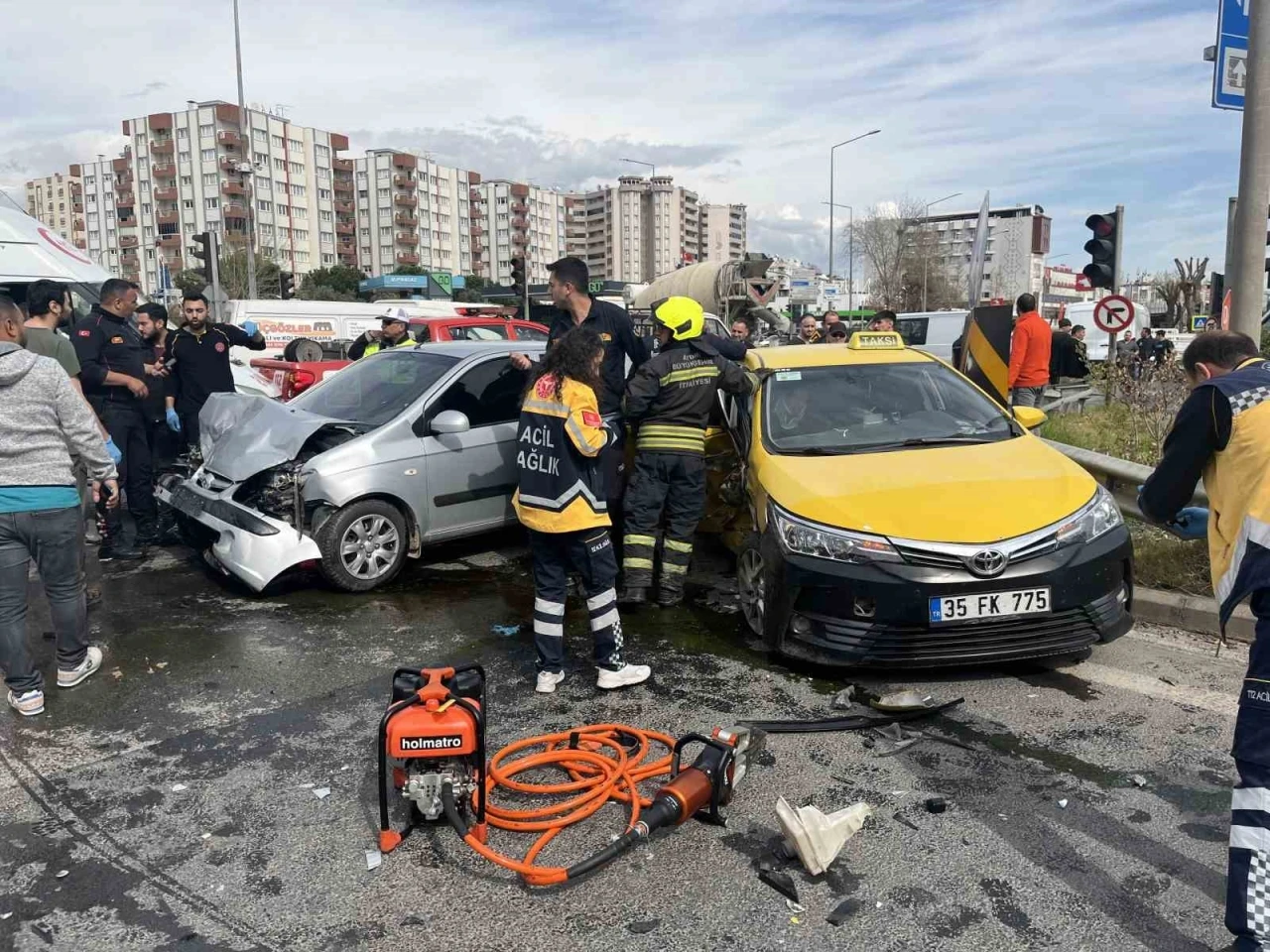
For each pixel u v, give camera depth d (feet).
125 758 13.03
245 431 20.89
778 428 18.42
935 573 14.10
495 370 22.91
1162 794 11.71
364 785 12.21
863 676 15.51
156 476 24.70
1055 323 80.59
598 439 13.98
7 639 14.15
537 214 493.77
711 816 11.12
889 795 11.78
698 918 9.46
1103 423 39.17
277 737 13.60
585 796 11.52
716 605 19.39
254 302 66.13
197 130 346.95
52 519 14.40
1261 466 8.48
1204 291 147.13
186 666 16.26
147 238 367.86
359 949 9.09
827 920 9.39
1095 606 14.52
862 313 165.58
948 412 18.94
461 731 10.26
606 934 9.25
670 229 562.66
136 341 23.49
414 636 17.75
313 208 388.16
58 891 10.08
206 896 9.94
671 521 19.07
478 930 9.34
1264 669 8.17
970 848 10.60
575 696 14.94
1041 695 14.70
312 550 19.57
